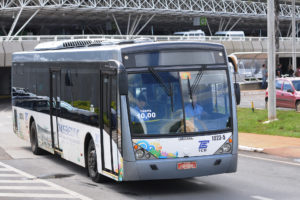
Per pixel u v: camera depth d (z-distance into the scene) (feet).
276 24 232.12
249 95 226.99
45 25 509.76
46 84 83.66
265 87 257.14
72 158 73.46
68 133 74.43
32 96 91.61
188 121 58.03
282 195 57.72
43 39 281.74
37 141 90.17
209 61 59.88
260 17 482.69
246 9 482.69
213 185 64.03
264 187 62.34
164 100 57.67
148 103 57.26
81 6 365.40
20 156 90.48
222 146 59.21
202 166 58.03
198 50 59.57
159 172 56.85
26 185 64.28
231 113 60.08
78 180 67.92
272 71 122.93
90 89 65.92
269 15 122.11
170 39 348.79
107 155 61.16
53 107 80.84
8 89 359.05
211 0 444.96
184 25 565.94
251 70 264.52
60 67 77.30
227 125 59.67
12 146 105.09
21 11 348.59
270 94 122.93
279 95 147.33
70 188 62.49
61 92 77.10
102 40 78.13
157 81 57.77
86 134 67.72
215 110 59.36
